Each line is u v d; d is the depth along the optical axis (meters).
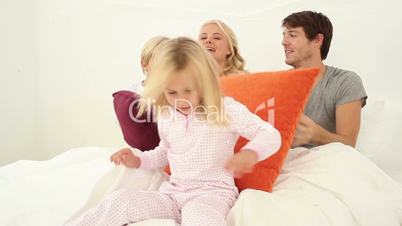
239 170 0.89
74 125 2.22
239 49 1.93
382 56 1.60
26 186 1.07
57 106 2.21
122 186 1.01
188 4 2.08
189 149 1.00
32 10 2.12
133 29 2.13
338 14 1.71
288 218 0.84
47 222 0.87
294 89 1.09
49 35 2.15
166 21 2.11
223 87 1.19
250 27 1.99
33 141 2.23
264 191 1.00
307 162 1.14
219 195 0.94
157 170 1.14
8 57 2.11
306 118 1.35
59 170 1.16
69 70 2.18
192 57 0.94
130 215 0.85
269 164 1.04
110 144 2.18
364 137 1.47
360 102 1.42
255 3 1.96
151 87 0.96
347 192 0.95
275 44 1.92
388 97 1.59
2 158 2.14
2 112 2.12
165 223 0.82
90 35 2.15
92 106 2.19
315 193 0.96
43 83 2.19
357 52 1.67
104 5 2.12
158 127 1.09
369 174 1.05
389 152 1.41
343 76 1.47
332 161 1.09
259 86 1.13
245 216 0.84
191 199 0.93
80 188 1.02
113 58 2.16
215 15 2.05
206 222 0.79
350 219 0.88
